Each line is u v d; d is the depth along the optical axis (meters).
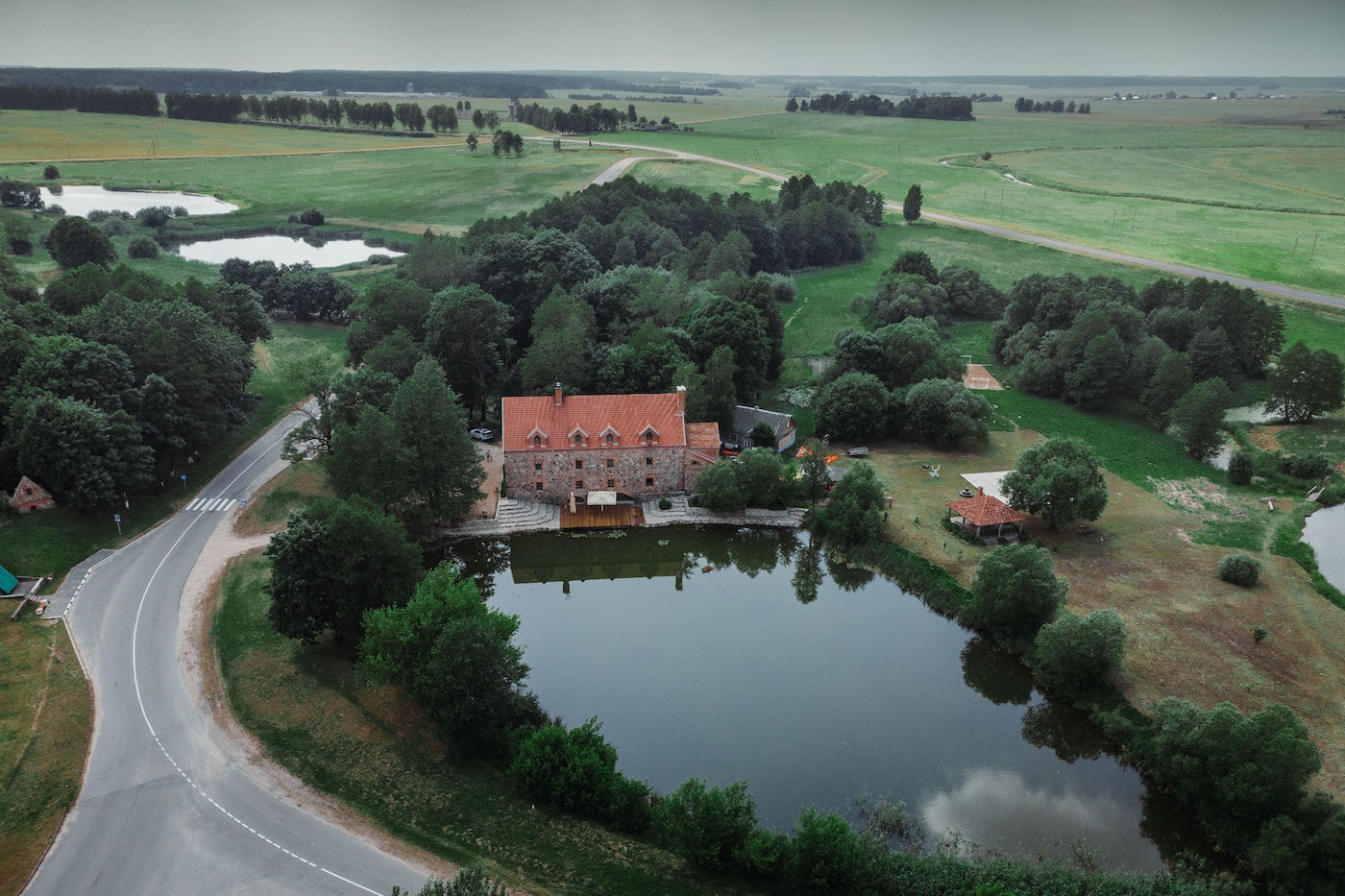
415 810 62.38
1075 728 74.00
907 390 132.88
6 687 72.38
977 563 96.75
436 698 66.62
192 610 85.19
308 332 172.12
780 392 147.38
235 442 122.75
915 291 178.12
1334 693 74.69
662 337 131.62
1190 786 63.03
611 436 109.56
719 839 57.41
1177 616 85.94
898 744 72.31
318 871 56.72
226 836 59.22
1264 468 119.62
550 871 57.50
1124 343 148.25
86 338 116.06
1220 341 147.12
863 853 57.12
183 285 160.25
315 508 79.19
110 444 99.06
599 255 199.38
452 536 105.25
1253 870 57.75
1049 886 55.06
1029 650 81.38
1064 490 99.25
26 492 95.06
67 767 64.81
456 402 131.12
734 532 107.38
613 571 104.75
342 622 77.38
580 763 62.59
